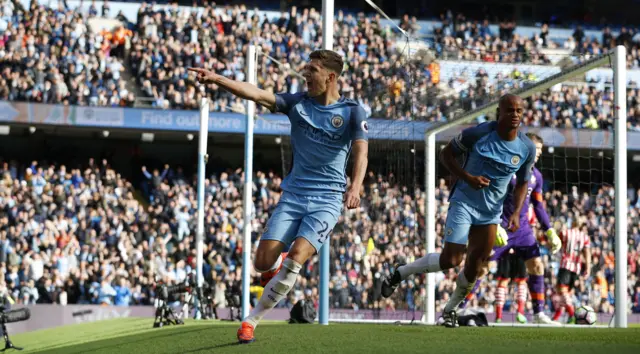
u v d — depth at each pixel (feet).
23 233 70.85
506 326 29.63
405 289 53.31
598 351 15.51
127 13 100.01
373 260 57.77
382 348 16.92
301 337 20.27
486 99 48.08
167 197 80.23
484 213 23.61
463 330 22.76
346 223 58.49
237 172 84.74
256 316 19.54
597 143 78.69
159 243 72.69
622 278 32.71
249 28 94.53
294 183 19.20
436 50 45.27
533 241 34.22
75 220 75.15
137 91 87.51
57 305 62.75
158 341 23.12
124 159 94.02
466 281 24.95
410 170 60.03
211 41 91.45
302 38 94.99
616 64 33.55
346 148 19.07
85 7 97.76
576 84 83.61
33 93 81.56
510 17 113.60
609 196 76.48
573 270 40.60
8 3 86.89
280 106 18.98
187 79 87.35
